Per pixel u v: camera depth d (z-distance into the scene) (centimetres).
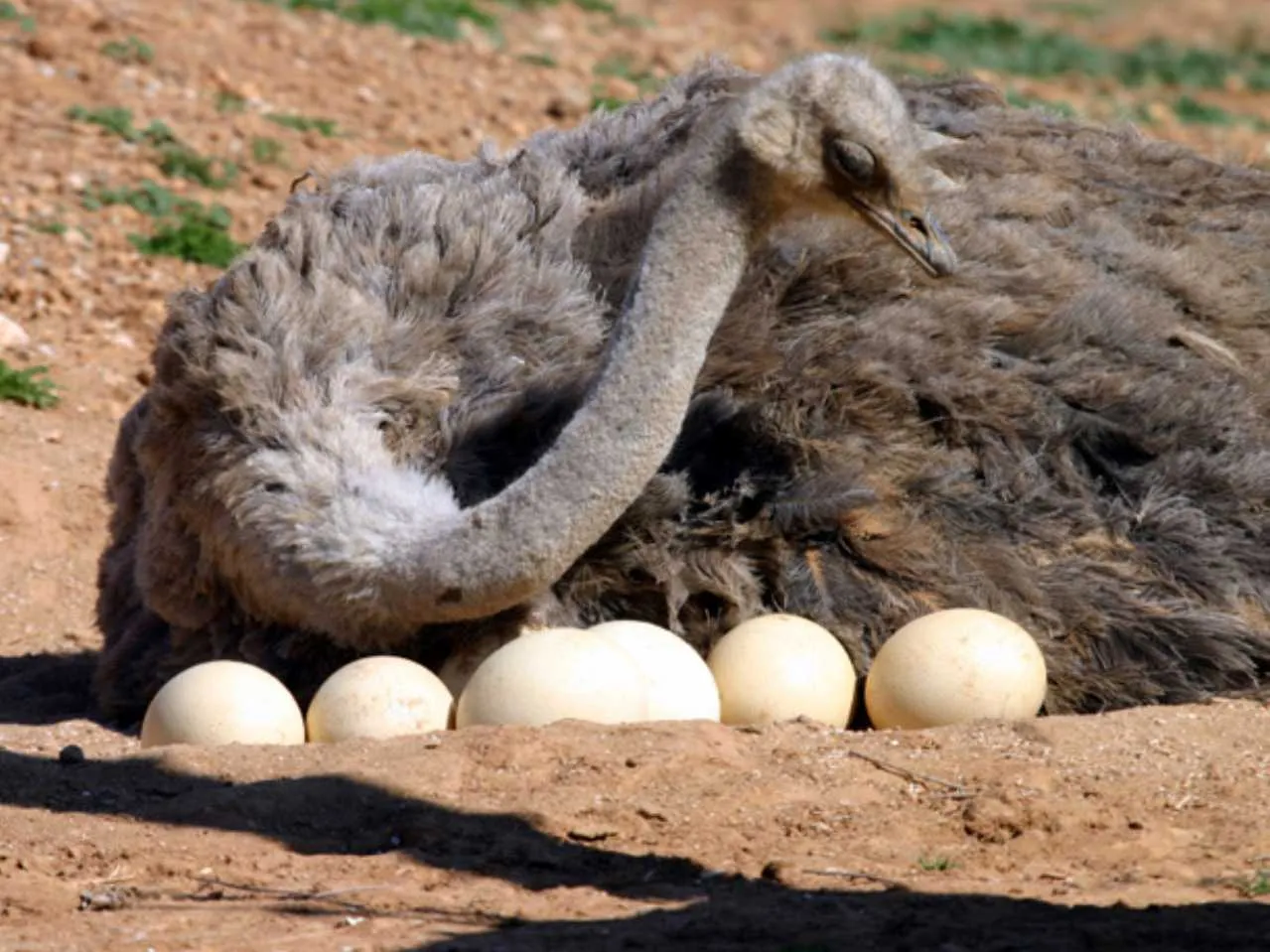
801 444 2341
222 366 2345
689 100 2738
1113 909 1614
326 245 2478
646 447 2106
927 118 2836
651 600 2314
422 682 2173
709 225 2092
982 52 6694
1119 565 2380
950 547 2342
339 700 2156
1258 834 1827
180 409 2402
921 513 2370
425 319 2425
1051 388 2466
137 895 1712
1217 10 7412
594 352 2433
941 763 2005
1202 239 2736
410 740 2070
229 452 2327
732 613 2303
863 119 2077
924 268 2103
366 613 2241
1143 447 2455
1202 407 2478
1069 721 2131
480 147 2762
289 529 2262
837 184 2097
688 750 2003
